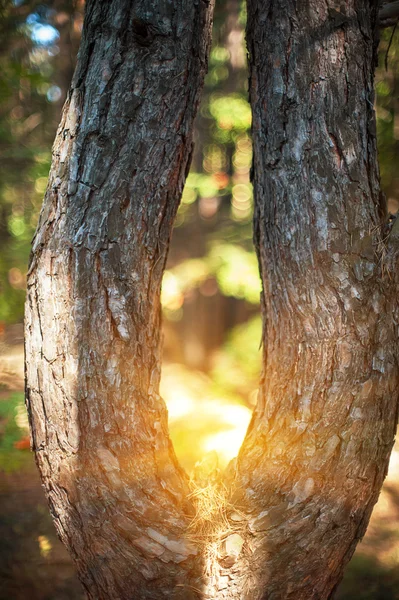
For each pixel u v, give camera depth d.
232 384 7.31
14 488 3.28
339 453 1.64
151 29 1.60
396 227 1.67
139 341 1.65
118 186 1.60
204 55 1.72
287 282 1.70
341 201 1.64
